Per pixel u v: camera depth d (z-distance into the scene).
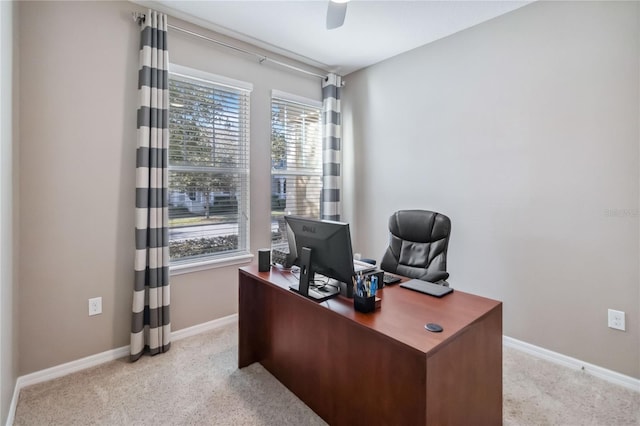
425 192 3.08
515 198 2.48
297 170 3.53
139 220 2.28
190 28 2.64
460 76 2.78
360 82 3.65
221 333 2.76
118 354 2.34
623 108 2.00
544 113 2.32
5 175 1.61
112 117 2.28
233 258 2.94
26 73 1.95
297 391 1.91
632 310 2.00
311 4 2.39
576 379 2.10
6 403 1.62
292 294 1.72
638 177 1.96
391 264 2.41
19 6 1.92
